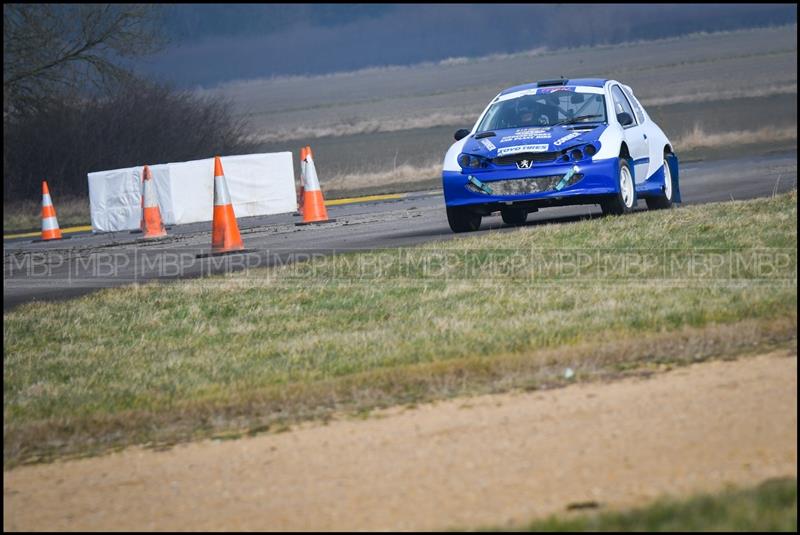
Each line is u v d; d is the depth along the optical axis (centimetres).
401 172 11531
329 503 1906
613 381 2466
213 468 2183
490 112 5247
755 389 2284
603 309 3062
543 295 3341
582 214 5703
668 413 2192
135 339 3409
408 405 2458
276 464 2159
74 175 13475
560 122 5038
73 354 3303
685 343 2659
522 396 2430
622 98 5409
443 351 2827
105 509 2008
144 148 13950
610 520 1606
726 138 12594
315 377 2756
